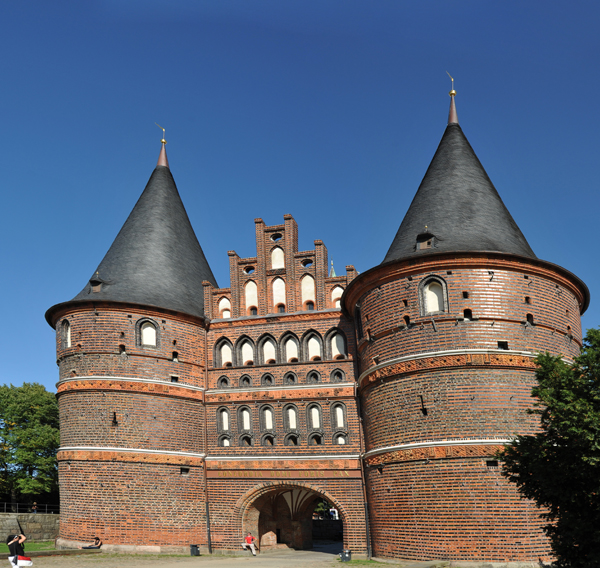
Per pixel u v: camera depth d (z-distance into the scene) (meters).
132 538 37.31
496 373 31.94
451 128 41.59
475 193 37.75
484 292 32.84
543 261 33.88
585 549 22.34
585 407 21.72
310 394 40.28
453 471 30.98
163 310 40.91
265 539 42.78
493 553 29.62
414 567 28.45
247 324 42.66
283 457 39.72
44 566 31.03
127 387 38.91
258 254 43.72
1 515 41.56
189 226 48.69
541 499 23.38
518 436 24.98
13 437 56.97
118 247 44.44
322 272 42.41
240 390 41.41
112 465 37.78
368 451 35.78
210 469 40.88
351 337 40.66
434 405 32.12
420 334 33.12
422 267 33.62
